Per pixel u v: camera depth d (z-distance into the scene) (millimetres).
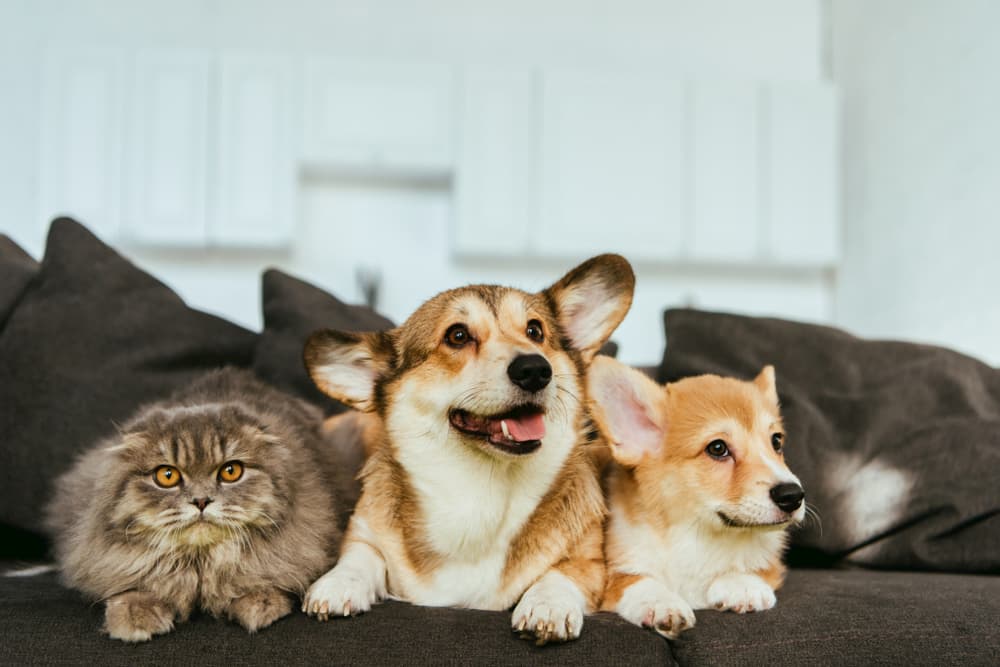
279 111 4680
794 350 1928
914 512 1661
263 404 1597
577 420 1520
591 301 1618
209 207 4645
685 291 5375
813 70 5484
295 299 2016
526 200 4836
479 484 1414
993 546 1596
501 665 1118
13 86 4898
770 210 5004
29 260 2070
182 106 4617
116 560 1243
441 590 1416
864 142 4934
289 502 1333
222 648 1148
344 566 1342
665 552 1479
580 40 5340
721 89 4973
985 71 3666
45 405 1737
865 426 1779
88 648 1144
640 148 4914
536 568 1413
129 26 5004
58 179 4551
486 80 4809
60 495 1500
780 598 1389
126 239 4613
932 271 4125
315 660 1126
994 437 1687
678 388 1600
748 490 1393
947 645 1180
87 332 1828
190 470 1243
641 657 1146
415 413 1461
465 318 1460
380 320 2064
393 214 5238
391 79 4758
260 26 5098
